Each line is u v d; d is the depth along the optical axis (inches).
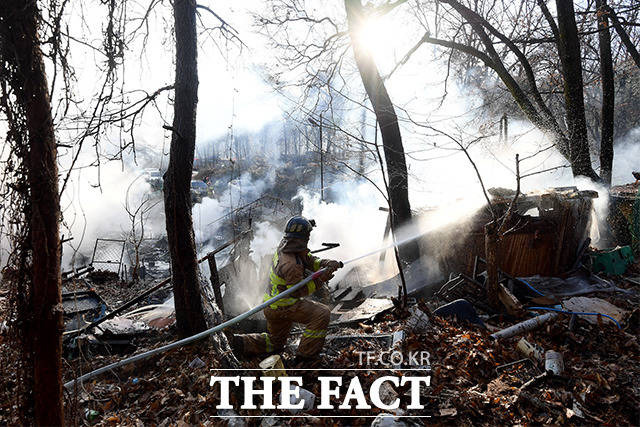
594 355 171.3
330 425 134.1
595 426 131.2
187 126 184.5
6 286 96.2
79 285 322.7
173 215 185.0
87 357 183.9
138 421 142.2
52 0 98.3
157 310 252.8
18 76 88.9
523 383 152.8
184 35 182.1
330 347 184.2
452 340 179.6
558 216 251.8
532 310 209.3
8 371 107.4
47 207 91.7
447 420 135.2
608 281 249.8
